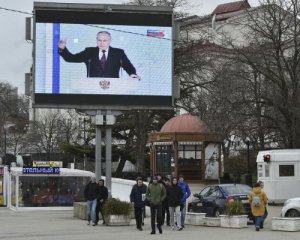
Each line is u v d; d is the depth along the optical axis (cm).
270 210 2947
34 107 2477
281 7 3769
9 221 2492
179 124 5028
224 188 2319
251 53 3791
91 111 2539
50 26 2509
